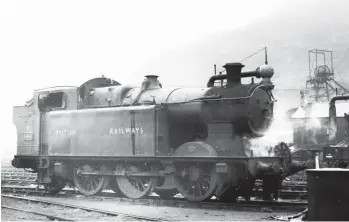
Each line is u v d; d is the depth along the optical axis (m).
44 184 15.98
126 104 14.42
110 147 14.27
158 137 13.23
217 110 12.41
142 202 13.17
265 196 12.77
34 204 13.17
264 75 15.13
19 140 16.91
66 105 15.98
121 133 14.04
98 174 14.46
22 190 16.67
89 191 14.88
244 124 12.02
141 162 13.58
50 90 16.25
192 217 10.41
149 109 13.41
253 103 12.09
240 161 11.47
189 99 13.05
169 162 12.72
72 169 15.59
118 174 13.98
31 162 16.94
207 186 12.45
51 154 15.83
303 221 9.01
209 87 13.18
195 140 13.37
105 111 14.55
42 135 16.27
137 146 13.59
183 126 13.41
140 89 14.59
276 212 10.98
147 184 14.26
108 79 16.62
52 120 16.02
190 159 12.28
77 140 15.17
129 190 13.87
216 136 12.43
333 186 7.77
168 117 13.54
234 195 12.98
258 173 11.56
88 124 14.95
